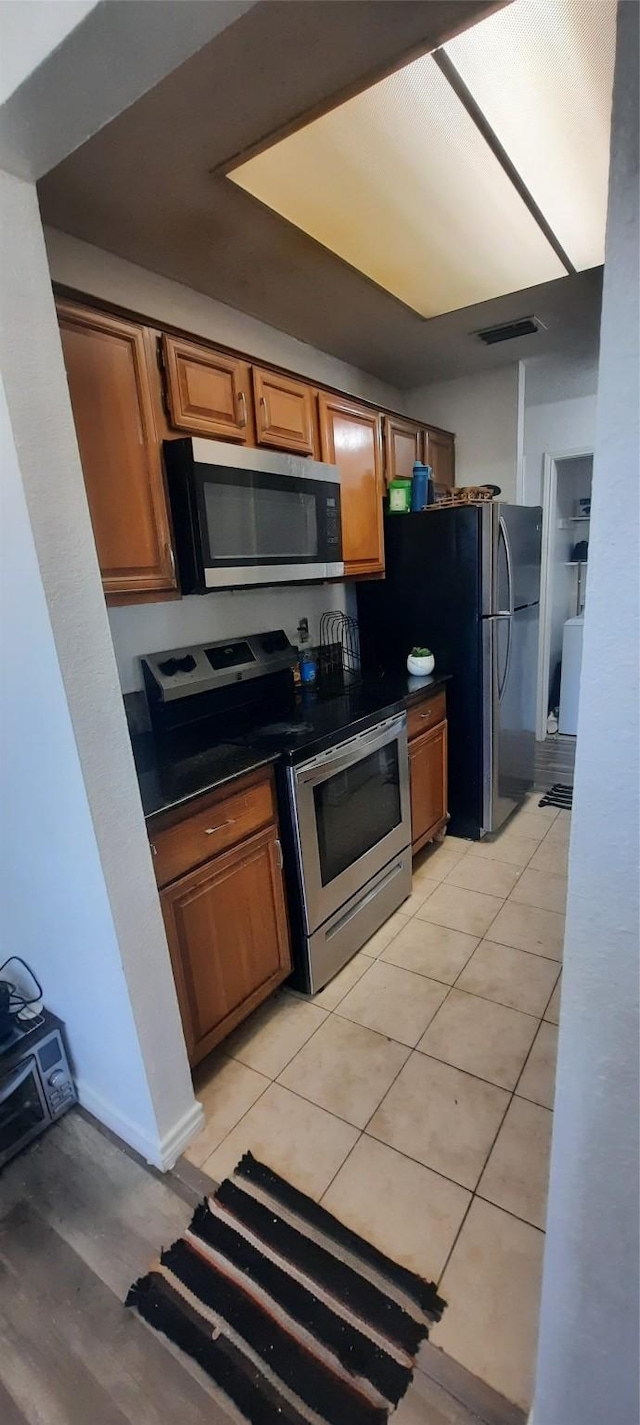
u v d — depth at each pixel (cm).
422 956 218
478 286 213
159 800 147
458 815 301
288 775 180
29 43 80
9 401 101
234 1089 168
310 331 250
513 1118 154
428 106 128
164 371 163
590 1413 84
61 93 83
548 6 106
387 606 294
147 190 152
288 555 201
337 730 197
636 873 60
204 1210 137
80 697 116
